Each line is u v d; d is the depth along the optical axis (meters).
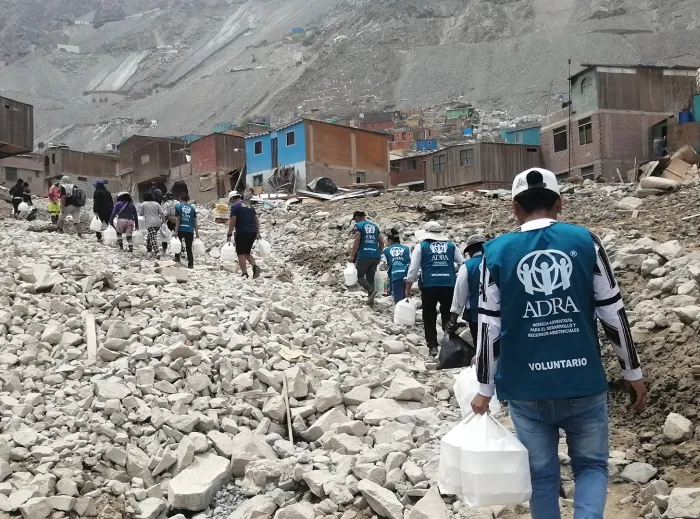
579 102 40.06
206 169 50.06
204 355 7.38
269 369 7.43
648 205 16.52
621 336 3.56
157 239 14.19
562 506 4.93
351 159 43.22
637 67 38.97
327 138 42.31
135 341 7.79
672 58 184.50
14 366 7.10
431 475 5.32
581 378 3.47
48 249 12.73
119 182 64.88
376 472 5.39
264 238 19.38
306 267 15.81
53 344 7.68
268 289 11.61
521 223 3.87
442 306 9.09
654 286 8.84
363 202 23.19
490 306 3.63
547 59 191.38
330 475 5.42
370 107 188.62
